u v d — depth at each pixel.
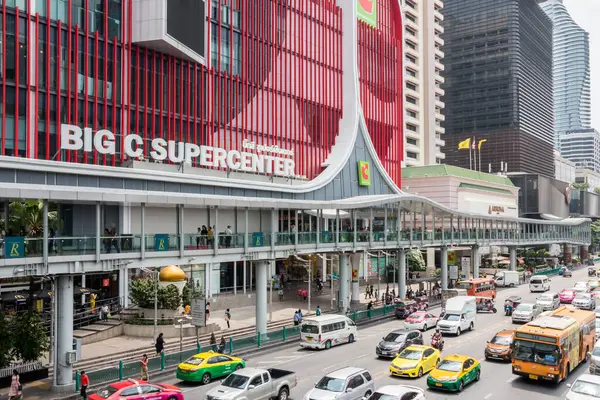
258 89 71.94
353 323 46.84
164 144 55.78
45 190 29.97
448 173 110.19
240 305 61.78
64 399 30.20
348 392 27.41
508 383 33.19
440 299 71.81
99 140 50.69
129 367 33.81
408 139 135.38
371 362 38.56
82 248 32.44
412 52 134.75
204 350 38.62
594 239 190.75
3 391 31.64
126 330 46.78
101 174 48.03
